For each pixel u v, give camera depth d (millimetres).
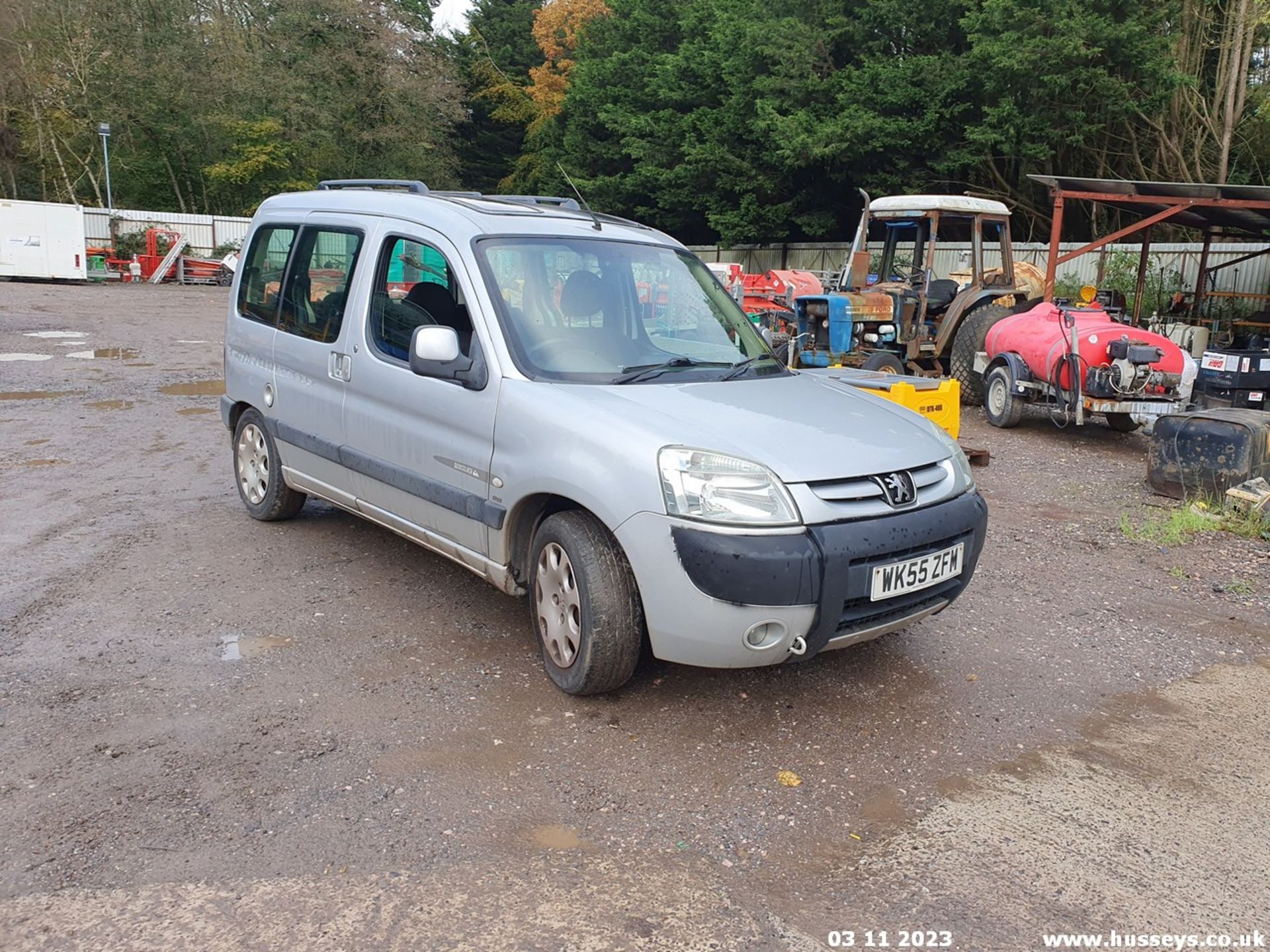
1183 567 5914
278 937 2510
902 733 3729
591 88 35812
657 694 3982
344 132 43438
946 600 3902
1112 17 21125
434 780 3279
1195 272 19266
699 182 30812
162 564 5367
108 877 2727
